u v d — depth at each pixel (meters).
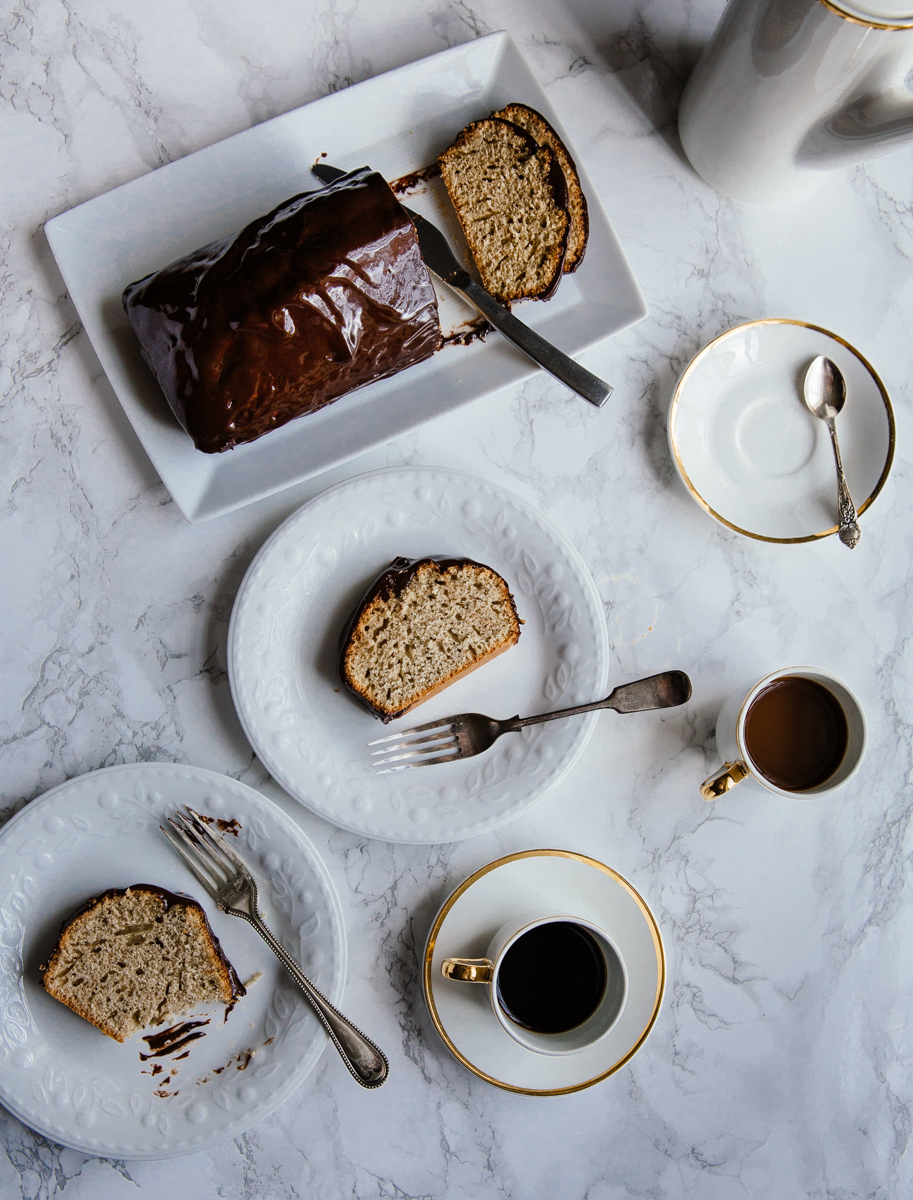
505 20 0.82
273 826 0.79
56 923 0.80
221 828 0.80
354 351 0.76
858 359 0.82
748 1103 0.84
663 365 0.84
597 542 0.84
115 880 0.80
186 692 0.82
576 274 0.82
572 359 0.81
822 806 0.85
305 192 0.79
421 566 0.80
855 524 0.81
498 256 0.81
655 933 0.80
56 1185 0.81
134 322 0.77
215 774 0.79
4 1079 0.79
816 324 0.85
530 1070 0.81
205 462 0.79
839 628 0.85
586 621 0.81
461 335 0.82
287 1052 0.80
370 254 0.75
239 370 0.75
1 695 0.81
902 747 0.85
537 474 0.83
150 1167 0.81
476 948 0.80
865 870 0.85
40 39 0.80
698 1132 0.84
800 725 0.81
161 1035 0.80
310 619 0.81
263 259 0.75
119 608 0.81
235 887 0.79
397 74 0.79
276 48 0.81
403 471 0.80
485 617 0.81
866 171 0.85
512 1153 0.83
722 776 0.79
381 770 0.81
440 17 0.82
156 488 0.82
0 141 0.80
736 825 0.84
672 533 0.84
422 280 0.77
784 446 0.83
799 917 0.85
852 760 0.79
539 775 0.80
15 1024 0.79
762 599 0.85
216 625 0.82
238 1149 0.82
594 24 0.83
